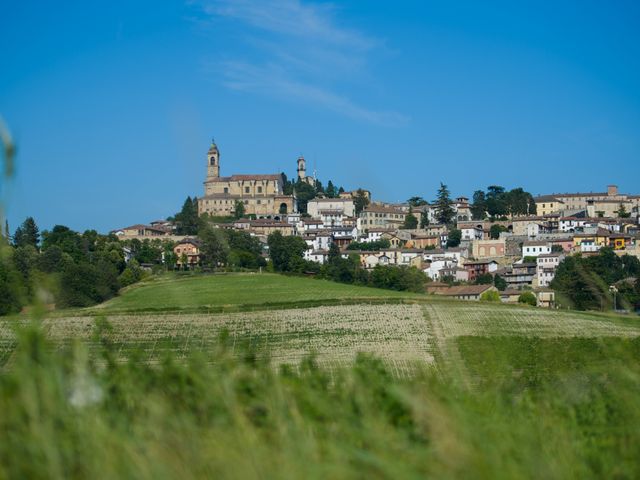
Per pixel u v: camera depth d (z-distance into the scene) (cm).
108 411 796
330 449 712
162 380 895
